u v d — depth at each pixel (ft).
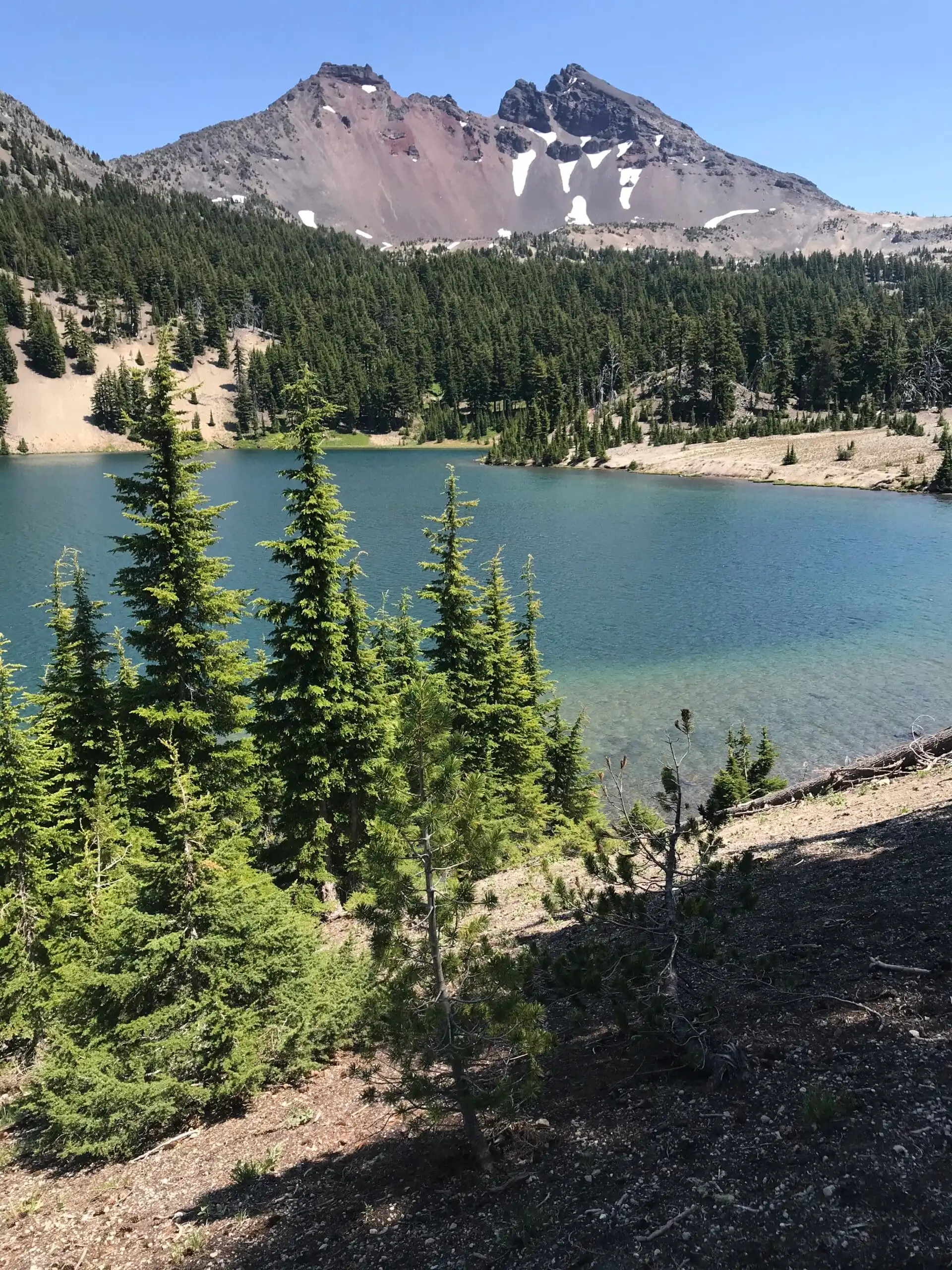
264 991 38.40
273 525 318.24
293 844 71.87
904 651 160.86
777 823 62.54
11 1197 33.55
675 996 27.86
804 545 279.28
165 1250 26.20
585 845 71.05
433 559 257.96
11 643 167.12
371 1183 26.76
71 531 291.38
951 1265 15.74
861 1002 26.91
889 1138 19.74
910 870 39.24
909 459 435.53
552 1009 37.01
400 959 25.26
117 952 37.09
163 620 64.49
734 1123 22.35
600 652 166.30
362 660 71.82
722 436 573.74
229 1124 35.78
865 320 628.69
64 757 70.49
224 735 70.08
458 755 26.14
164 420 60.54
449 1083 28.12
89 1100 33.78
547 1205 21.50
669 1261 17.84
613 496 414.82
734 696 138.62
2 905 54.90
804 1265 16.72
